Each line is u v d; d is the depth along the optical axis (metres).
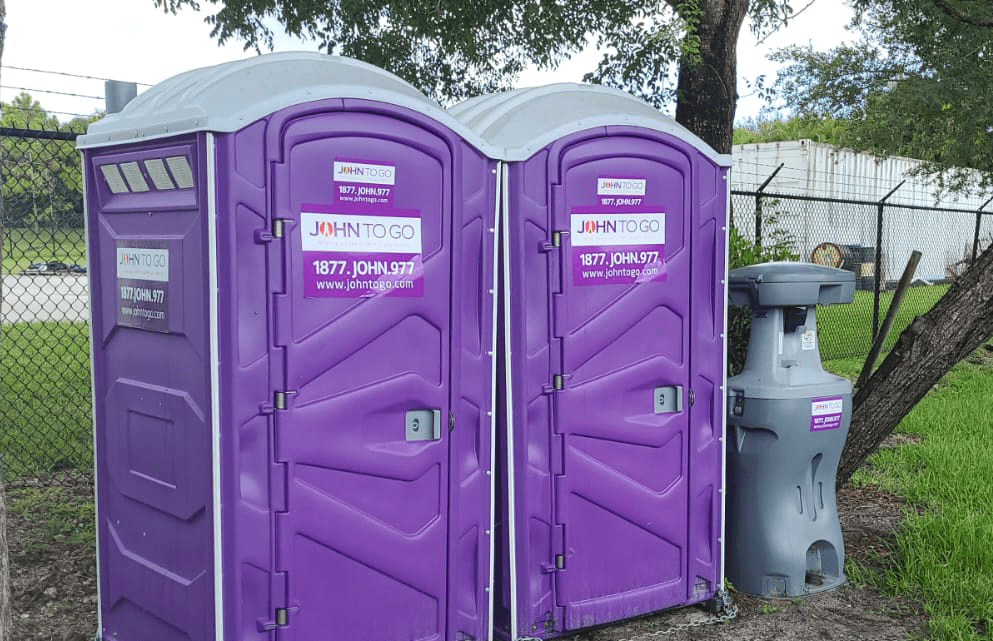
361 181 3.06
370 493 3.18
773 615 4.20
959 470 6.21
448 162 3.26
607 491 3.79
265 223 2.88
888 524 5.48
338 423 3.07
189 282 2.92
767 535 4.37
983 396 9.23
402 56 7.76
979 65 9.66
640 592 3.92
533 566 3.68
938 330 5.41
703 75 7.25
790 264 4.48
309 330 2.99
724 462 4.14
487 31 7.89
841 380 4.48
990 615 4.06
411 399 3.24
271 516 2.97
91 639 3.74
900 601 4.34
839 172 19.80
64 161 5.65
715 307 4.05
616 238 3.73
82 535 4.84
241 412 2.88
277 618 3.01
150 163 3.09
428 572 3.34
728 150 7.39
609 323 3.73
